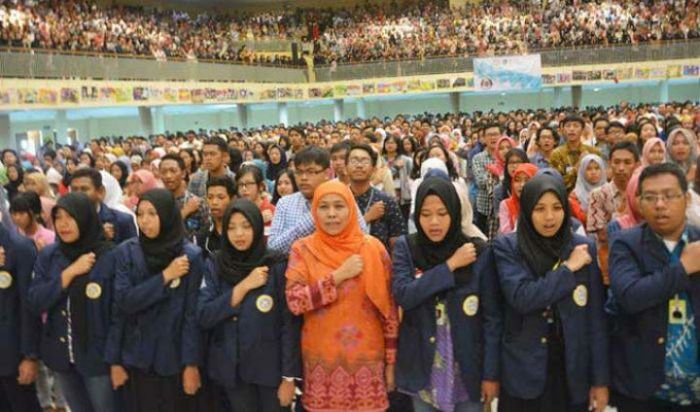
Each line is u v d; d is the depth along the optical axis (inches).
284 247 133.6
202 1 1307.8
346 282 112.6
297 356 118.3
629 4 1082.7
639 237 100.7
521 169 169.0
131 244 127.0
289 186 211.9
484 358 108.8
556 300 100.2
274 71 1005.2
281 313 119.3
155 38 927.0
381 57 1066.1
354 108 1221.1
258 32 1243.8
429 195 108.2
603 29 1005.2
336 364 112.1
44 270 131.1
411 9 1291.8
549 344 105.4
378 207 162.1
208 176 216.1
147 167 346.6
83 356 128.1
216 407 128.6
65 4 886.4
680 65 914.7
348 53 1101.1
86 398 137.0
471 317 108.6
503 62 941.2
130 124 960.3
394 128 580.7
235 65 922.7
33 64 596.1
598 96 1120.2
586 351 103.8
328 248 113.7
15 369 137.6
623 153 162.4
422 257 111.3
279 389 118.5
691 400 100.3
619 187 165.8
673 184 95.3
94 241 130.7
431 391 111.1
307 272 113.7
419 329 111.4
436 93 1050.7
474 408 111.7
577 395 103.7
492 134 262.5
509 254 106.7
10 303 136.3
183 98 810.8
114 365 125.2
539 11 1138.7
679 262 93.9
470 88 992.2
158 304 123.1
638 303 95.8
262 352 117.6
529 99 1154.0
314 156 143.0
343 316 112.4
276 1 1365.7
